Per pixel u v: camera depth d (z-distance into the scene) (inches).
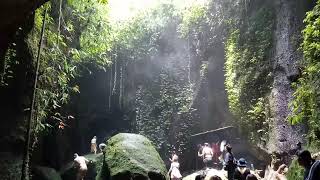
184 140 829.2
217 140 788.0
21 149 409.1
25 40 402.6
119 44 906.1
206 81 810.2
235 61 646.5
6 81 392.5
